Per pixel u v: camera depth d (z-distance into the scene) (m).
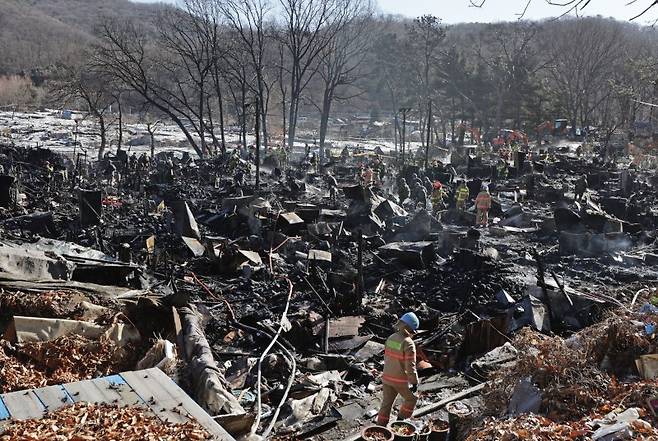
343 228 25.78
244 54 76.81
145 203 30.67
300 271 18.98
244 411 9.25
